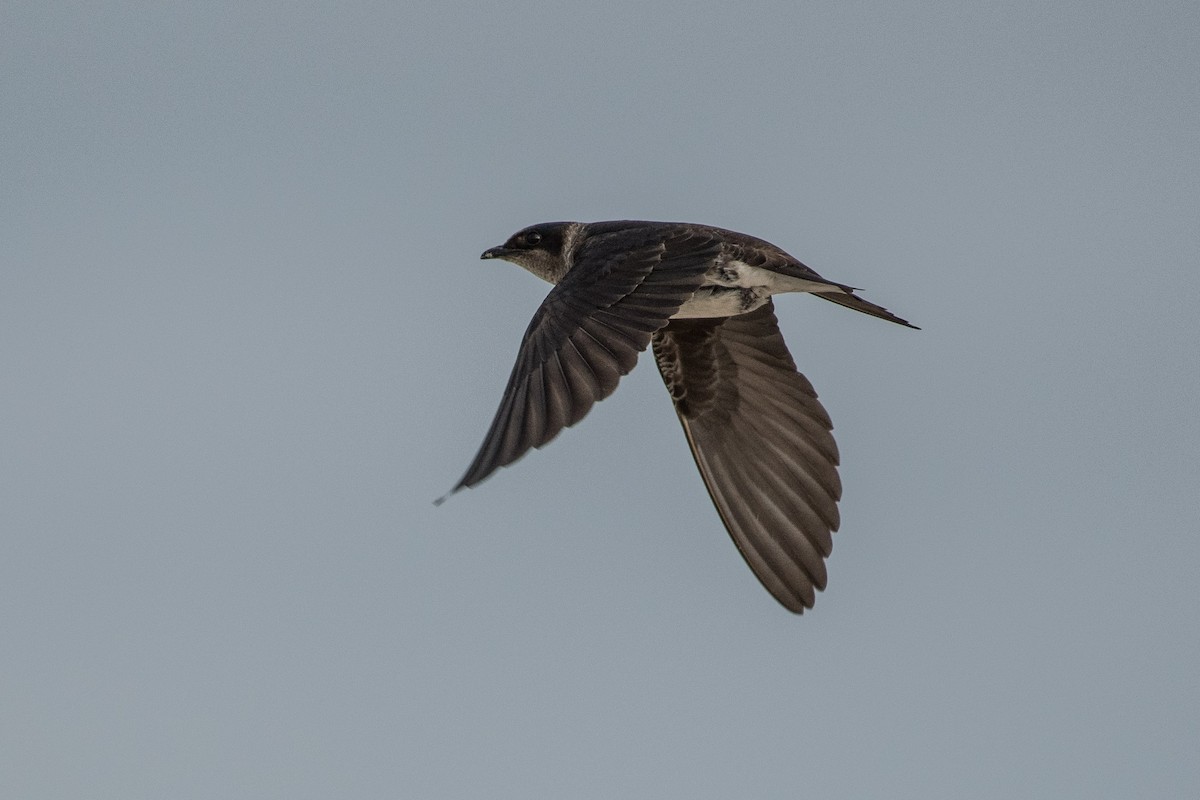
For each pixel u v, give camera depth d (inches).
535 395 385.7
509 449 367.6
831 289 463.8
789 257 465.4
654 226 470.6
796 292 468.8
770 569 494.6
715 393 508.4
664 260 444.8
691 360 507.8
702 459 508.4
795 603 489.1
